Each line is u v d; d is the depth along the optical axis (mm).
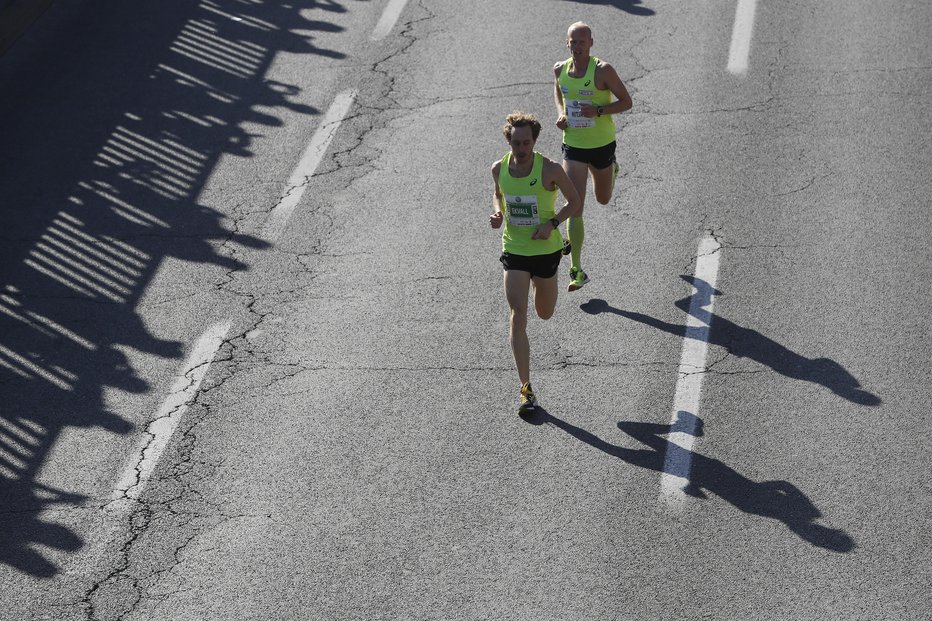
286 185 16734
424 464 11648
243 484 11594
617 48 19750
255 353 13492
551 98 18281
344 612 10047
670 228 15219
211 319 14125
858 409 11883
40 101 19000
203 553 10805
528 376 12047
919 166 16000
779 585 9953
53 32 21078
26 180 17031
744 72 18750
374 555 10617
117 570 10688
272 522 11102
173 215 16188
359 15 21500
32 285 14867
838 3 20797
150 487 11641
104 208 16375
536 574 10266
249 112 18547
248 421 12445
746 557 10266
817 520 10586
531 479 11344
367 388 12797
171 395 12906
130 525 11188
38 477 11844
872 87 18016
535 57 19609
